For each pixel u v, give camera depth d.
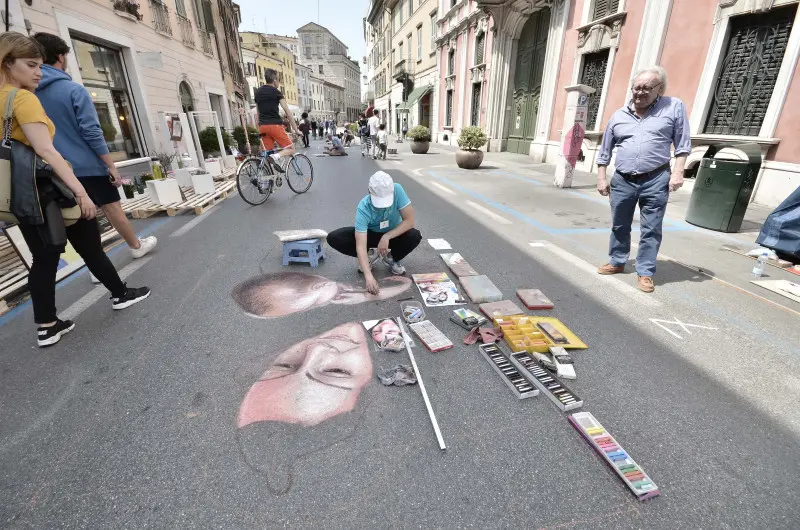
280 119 6.80
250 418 1.86
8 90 2.01
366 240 3.04
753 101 6.06
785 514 1.42
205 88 14.53
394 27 31.39
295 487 1.51
